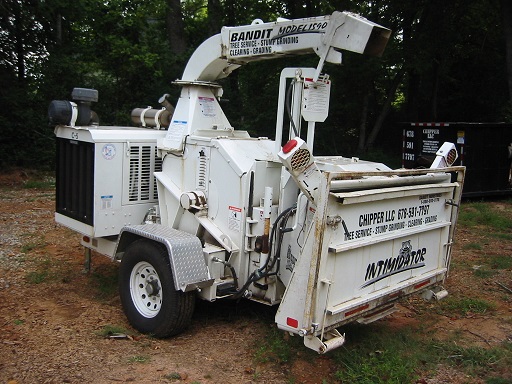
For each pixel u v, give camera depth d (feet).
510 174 46.32
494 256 27.02
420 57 58.13
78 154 18.74
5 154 53.78
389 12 59.00
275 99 56.08
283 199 15.17
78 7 57.26
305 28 15.06
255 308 18.21
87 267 22.13
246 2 65.92
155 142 19.25
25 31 56.54
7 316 17.33
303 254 12.73
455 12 60.34
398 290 15.12
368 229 13.83
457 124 43.98
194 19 74.08
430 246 16.56
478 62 72.49
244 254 15.89
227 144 16.31
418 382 13.93
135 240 17.13
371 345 15.56
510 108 54.44
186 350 15.15
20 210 36.06
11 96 53.98
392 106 70.59
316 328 12.64
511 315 19.15
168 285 15.26
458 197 17.24
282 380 13.64
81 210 18.75
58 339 15.53
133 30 64.18
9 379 13.05
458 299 20.66
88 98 19.75
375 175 13.51
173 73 62.23
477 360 15.17
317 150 62.85
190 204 16.49
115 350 14.93
